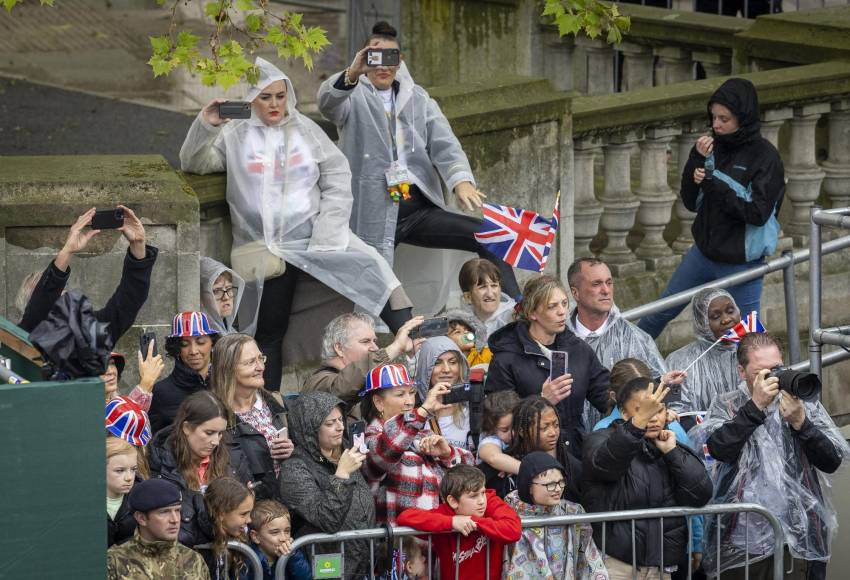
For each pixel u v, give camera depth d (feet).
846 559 101.35
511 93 115.44
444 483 77.05
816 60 133.69
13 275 91.56
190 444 75.00
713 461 87.20
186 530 72.90
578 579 79.61
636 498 80.79
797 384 82.53
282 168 99.19
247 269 99.14
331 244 100.12
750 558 86.38
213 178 99.14
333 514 75.41
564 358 86.69
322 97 104.37
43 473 56.44
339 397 84.17
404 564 78.54
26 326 80.84
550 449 81.82
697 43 143.74
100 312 83.71
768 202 107.34
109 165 97.50
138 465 74.59
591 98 122.52
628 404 81.35
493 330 97.81
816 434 86.17
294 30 98.63
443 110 112.16
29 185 91.35
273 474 79.15
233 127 98.78
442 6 161.38
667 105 121.80
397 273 111.86
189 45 94.27
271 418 82.17
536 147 116.26
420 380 87.20
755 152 107.65
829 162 132.57
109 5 208.54
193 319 83.82
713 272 111.55
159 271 93.20
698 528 85.25
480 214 113.29
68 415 56.44
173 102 181.37
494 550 78.28
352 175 105.50
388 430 78.69
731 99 106.52
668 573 82.12
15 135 165.37
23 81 184.03
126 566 68.39
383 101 105.29
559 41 153.38
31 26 201.05
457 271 111.96
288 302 102.78
